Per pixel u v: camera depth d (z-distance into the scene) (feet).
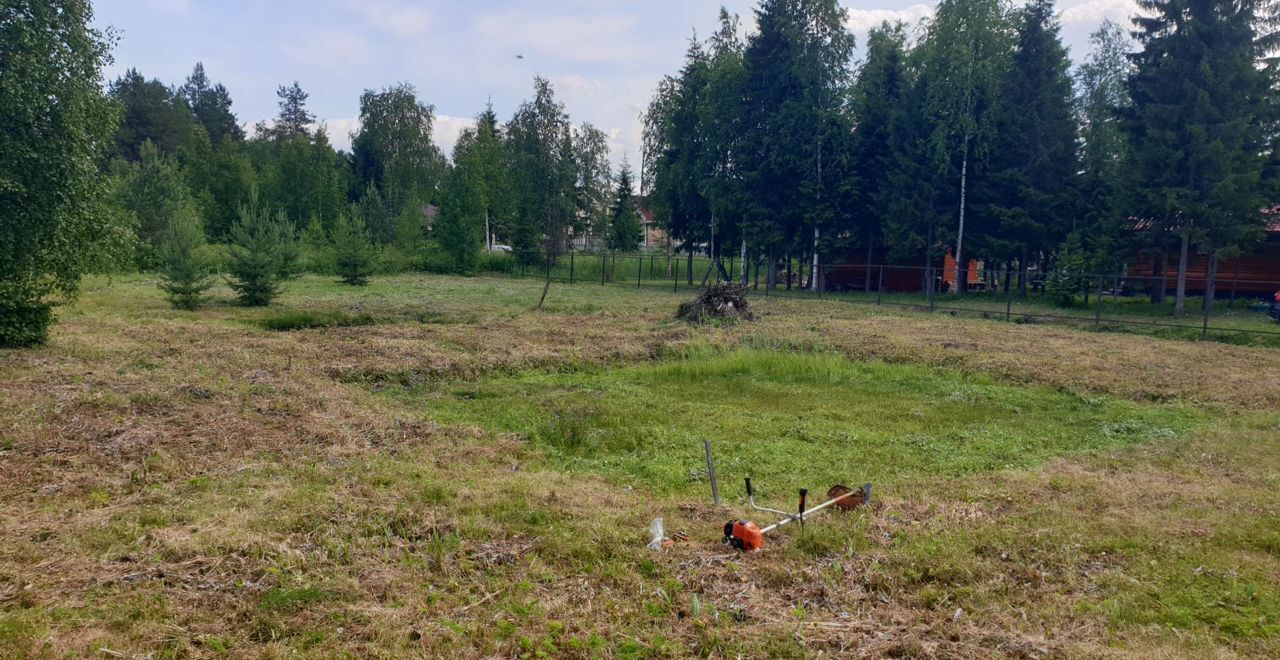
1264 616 14.33
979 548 17.61
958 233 95.20
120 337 46.91
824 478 24.08
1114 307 77.56
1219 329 60.08
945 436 29.53
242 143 245.45
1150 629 13.88
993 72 90.22
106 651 12.42
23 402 27.73
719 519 19.81
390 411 31.76
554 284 115.34
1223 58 69.41
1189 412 33.81
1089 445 28.73
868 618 14.39
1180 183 72.43
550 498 20.95
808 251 108.47
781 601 15.08
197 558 16.03
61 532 17.28
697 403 35.14
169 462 22.84
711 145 111.04
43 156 37.83
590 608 14.57
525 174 153.79
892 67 101.60
